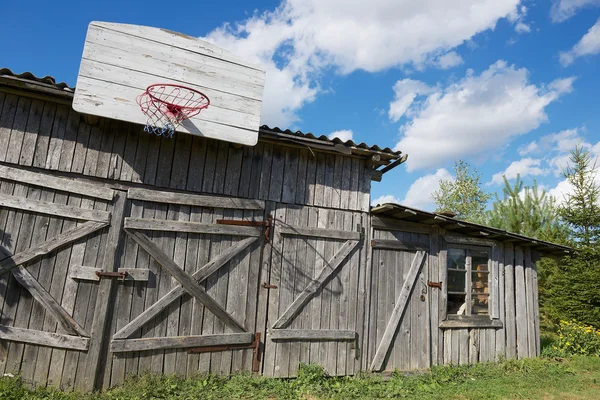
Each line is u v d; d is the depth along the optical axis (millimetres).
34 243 4879
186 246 5547
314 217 6363
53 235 4965
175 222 5492
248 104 5746
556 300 11516
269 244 6000
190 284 5461
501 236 7820
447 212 7078
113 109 4938
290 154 6359
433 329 7074
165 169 5566
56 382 4781
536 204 13188
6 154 4898
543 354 8211
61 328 4875
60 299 4906
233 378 5441
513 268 8258
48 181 4988
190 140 5777
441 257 7359
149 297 5262
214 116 5492
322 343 6141
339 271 6422
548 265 12805
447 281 7414
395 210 6555
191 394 4926
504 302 7953
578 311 10656
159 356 5234
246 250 5879
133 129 5492
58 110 5203
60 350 4852
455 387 5930
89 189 5141
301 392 5289
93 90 4883
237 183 5945
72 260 5008
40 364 4770
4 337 4645
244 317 5738
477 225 7141
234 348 5633
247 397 5020
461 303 7605
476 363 7332
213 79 5582
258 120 5766
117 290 5141
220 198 5785
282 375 5820
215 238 5730
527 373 6793
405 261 7035
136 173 5414
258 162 6125
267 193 6109
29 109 5078
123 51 5117
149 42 5277
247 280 5828
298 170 6371
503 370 6934
